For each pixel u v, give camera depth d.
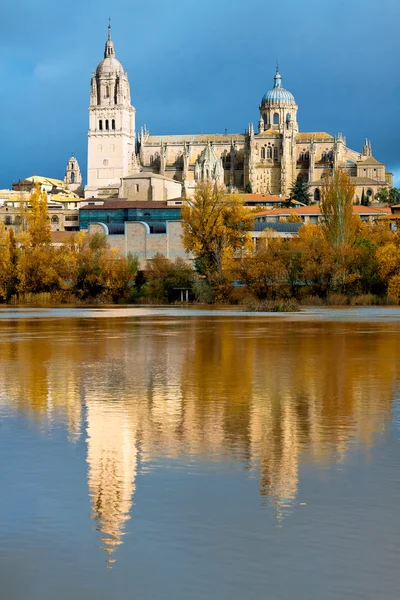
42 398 42.44
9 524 22.16
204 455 29.83
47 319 115.38
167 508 23.48
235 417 37.09
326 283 169.75
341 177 180.50
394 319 112.75
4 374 52.06
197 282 178.62
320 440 32.25
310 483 25.95
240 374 51.91
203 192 179.38
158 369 54.50
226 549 20.36
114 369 54.66
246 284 174.62
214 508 23.44
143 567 19.31
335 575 18.86
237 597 17.78
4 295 189.62
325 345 71.81
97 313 134.12
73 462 28.83
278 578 18.70
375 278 170.62
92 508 23.48
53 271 186.75
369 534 21.36
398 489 25.33
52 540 21.00
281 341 76.00
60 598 17.83
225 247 178.00
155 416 37.34
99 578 18.77
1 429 34.50
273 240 178.88
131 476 26.92
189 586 18.33
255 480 26.38
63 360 60.19
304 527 21.88
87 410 38.94
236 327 96.31
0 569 19.27
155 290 182.25
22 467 28.12
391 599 17.70
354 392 44.28
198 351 66.75
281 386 46.59
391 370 53.75
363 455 29.73
